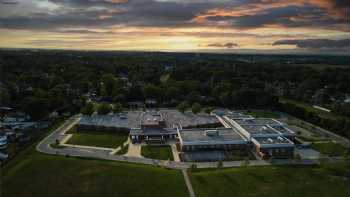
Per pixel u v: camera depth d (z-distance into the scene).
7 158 100.62
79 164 95.88
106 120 143.38
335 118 155.62
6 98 161.75
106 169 92.25
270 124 133.00
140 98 196.38
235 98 182.38
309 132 137.88
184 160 102.19
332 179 87.12
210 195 77.44
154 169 92.88
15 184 82.50
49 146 113.56
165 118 150.62
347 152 108.69
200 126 140.50
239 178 87.06
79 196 77.19
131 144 118.06
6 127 134.88
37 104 146.25
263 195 77.56
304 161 102.25
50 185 82.31
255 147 111.00
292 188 81.31
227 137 116.81
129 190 80.19
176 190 80.00
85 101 176.50
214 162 100.88
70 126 142.12
